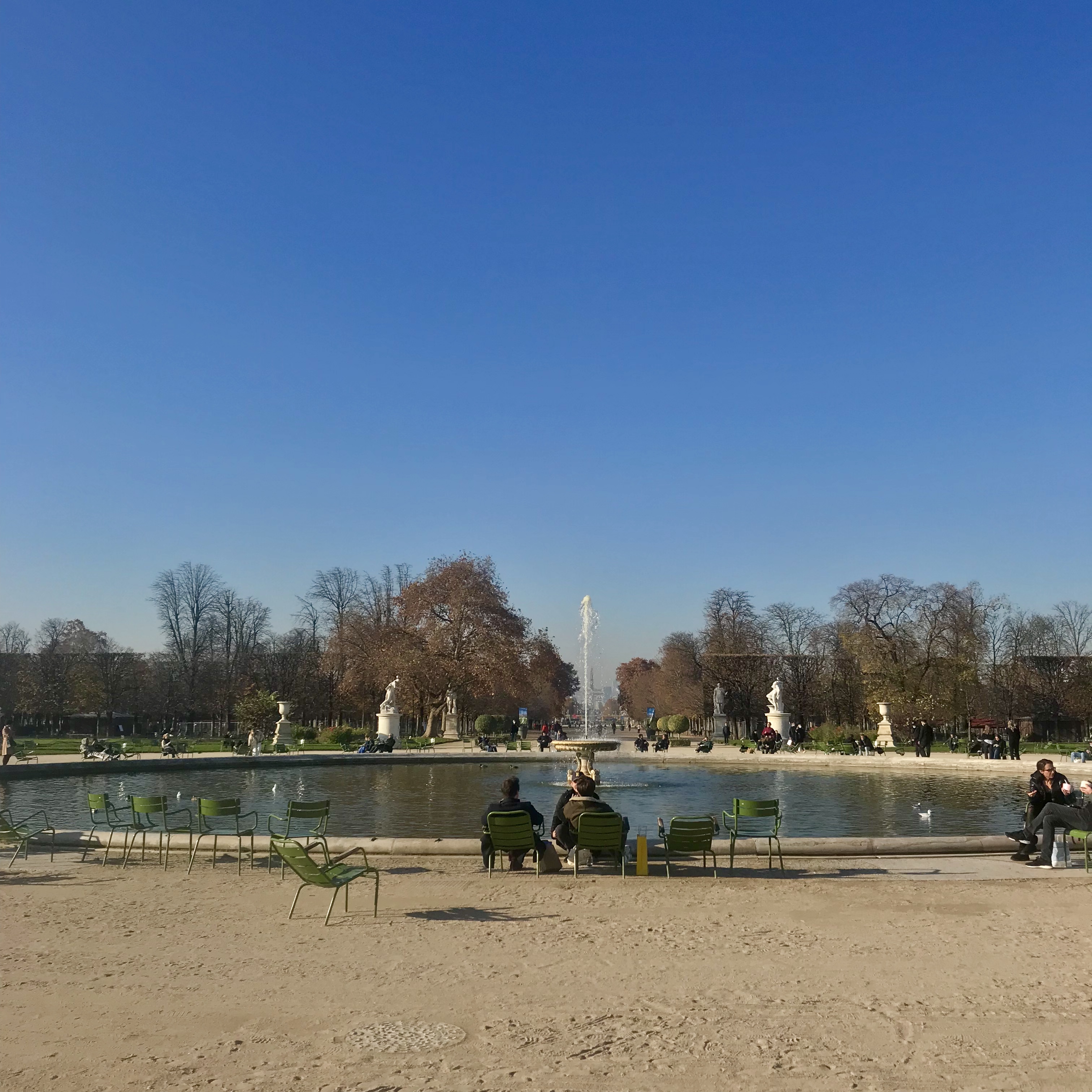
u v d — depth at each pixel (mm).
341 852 14570
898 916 10516
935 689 61500
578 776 14109
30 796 27500
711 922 10164
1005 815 22938
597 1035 6617
